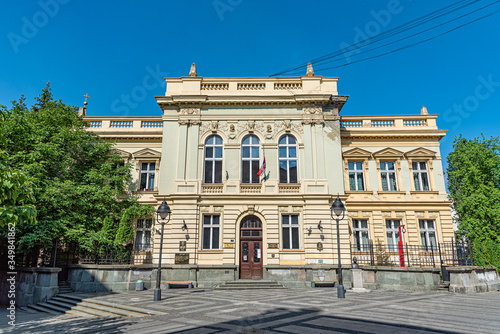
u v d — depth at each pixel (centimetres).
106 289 2047
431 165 2680
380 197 2622
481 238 2628
